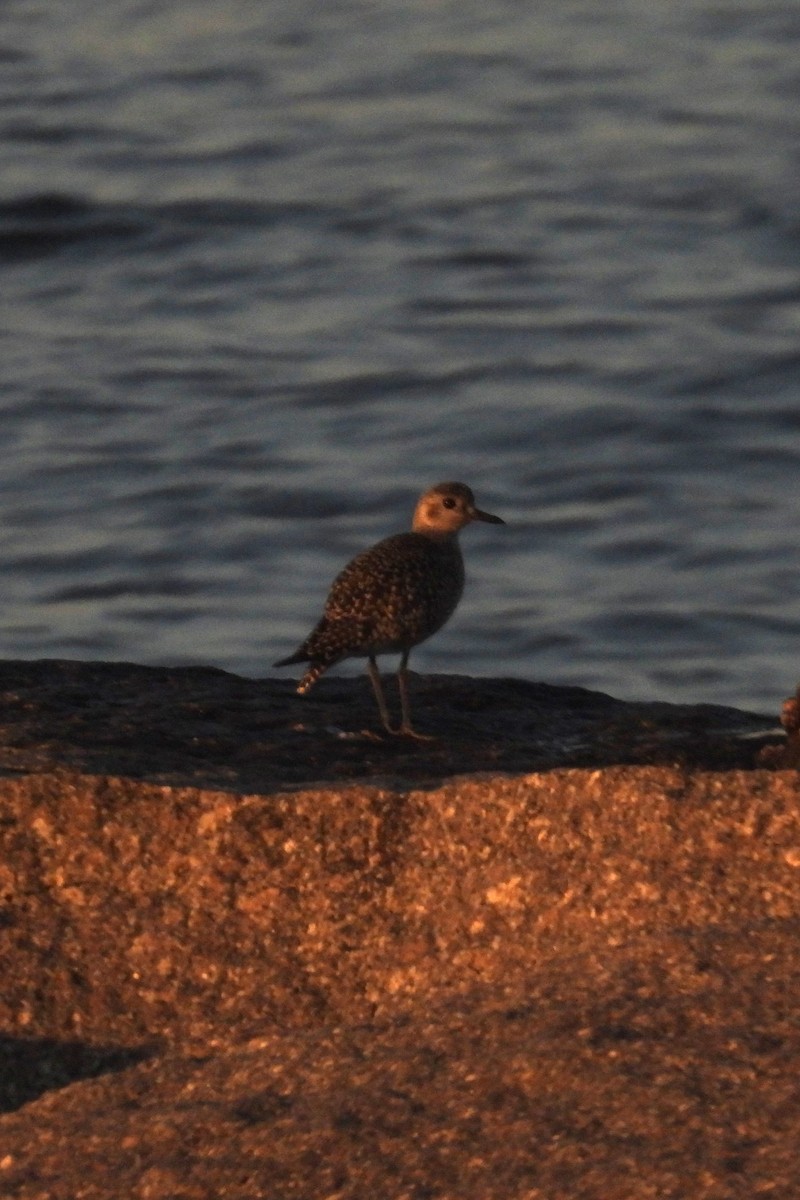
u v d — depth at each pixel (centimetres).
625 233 3088
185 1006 709
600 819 735
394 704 1034
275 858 758
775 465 2292
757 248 3000
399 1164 545
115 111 3722
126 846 768
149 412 2433
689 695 1795
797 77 3925
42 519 2156
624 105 3759
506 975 686
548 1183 525
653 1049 577
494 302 2814
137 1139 586
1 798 783
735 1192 508
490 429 2383
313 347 2653
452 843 748
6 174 3306
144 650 1864
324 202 3219
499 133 3625
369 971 714
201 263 2961
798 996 602
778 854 706
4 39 4300
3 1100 679
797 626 1927
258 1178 552
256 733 969
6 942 732
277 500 2198
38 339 2686
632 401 2452
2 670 1070
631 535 2134
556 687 1075
